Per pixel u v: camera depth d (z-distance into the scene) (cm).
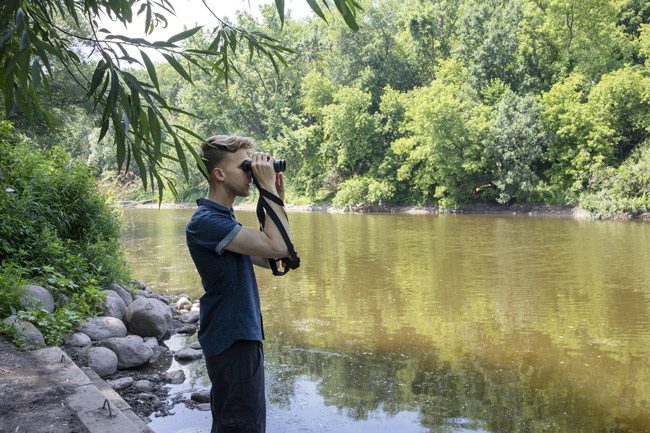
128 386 489
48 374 382
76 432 294
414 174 3597
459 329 711
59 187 789
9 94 187
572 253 1388
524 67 3669
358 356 598
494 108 3438
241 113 4581
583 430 420
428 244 1630
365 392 493
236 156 212
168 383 508
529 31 3700
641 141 3069
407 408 457
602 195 2744
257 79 4416
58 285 631
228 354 202
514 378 531
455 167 3241
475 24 3875
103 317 610
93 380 438
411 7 4797
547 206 3016
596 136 2941
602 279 1034
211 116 4525
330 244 1670
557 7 3597
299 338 669
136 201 4625
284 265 217
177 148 181
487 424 428
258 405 206
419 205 3497
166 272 1140
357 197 3641
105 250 787
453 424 429
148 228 2234
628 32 3941
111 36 174
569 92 3162
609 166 2947
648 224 2219
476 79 3694
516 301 866
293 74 4616
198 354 584
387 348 628
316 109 4291
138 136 177
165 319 664
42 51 185
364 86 4303
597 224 2264
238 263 206
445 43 4375
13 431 294
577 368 562
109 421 308
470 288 971
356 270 1176
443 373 546
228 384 202
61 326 542
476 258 1328
